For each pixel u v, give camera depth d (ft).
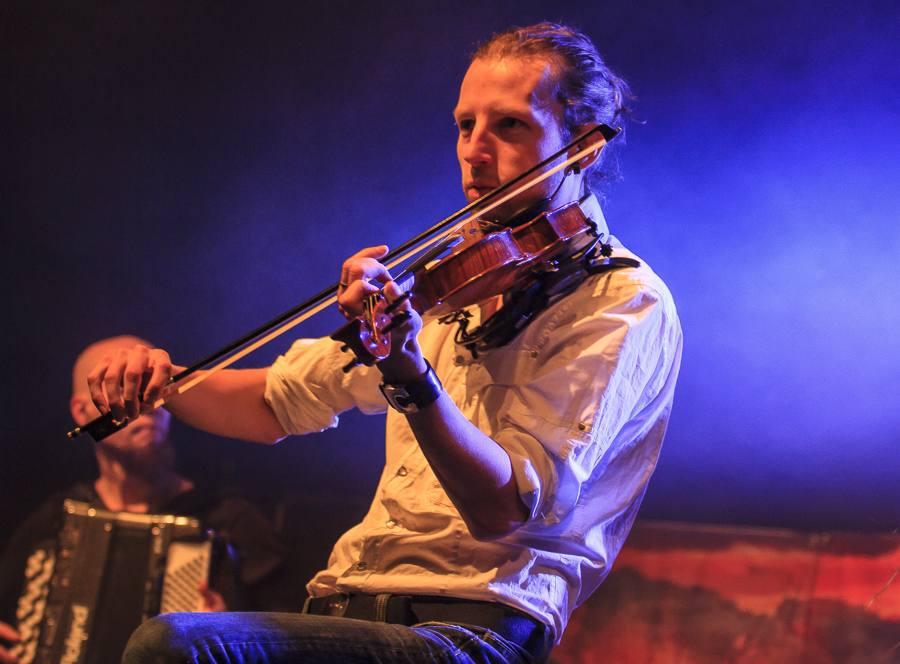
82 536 16.22
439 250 8.21
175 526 16.34
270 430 9.35
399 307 6.21
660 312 7.73
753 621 14.39
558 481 6.94
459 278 7.61
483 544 7.28
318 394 9.10
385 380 6.34
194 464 21.84
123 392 7.73
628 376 7.38
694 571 14.97
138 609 15.92
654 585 15.07
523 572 7.26
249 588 16.62
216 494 17.16
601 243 8.12
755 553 14.75
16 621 16.05
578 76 8.40
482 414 7.79
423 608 7.21
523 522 6.77
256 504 18.70
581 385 7.18
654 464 8.31
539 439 7.02
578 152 8.34
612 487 8.02
